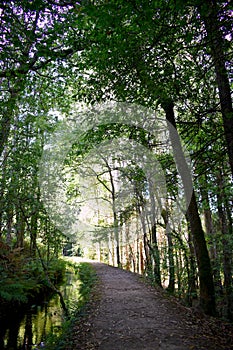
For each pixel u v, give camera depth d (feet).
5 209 29.01
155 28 12.46
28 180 31.45
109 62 15.20
